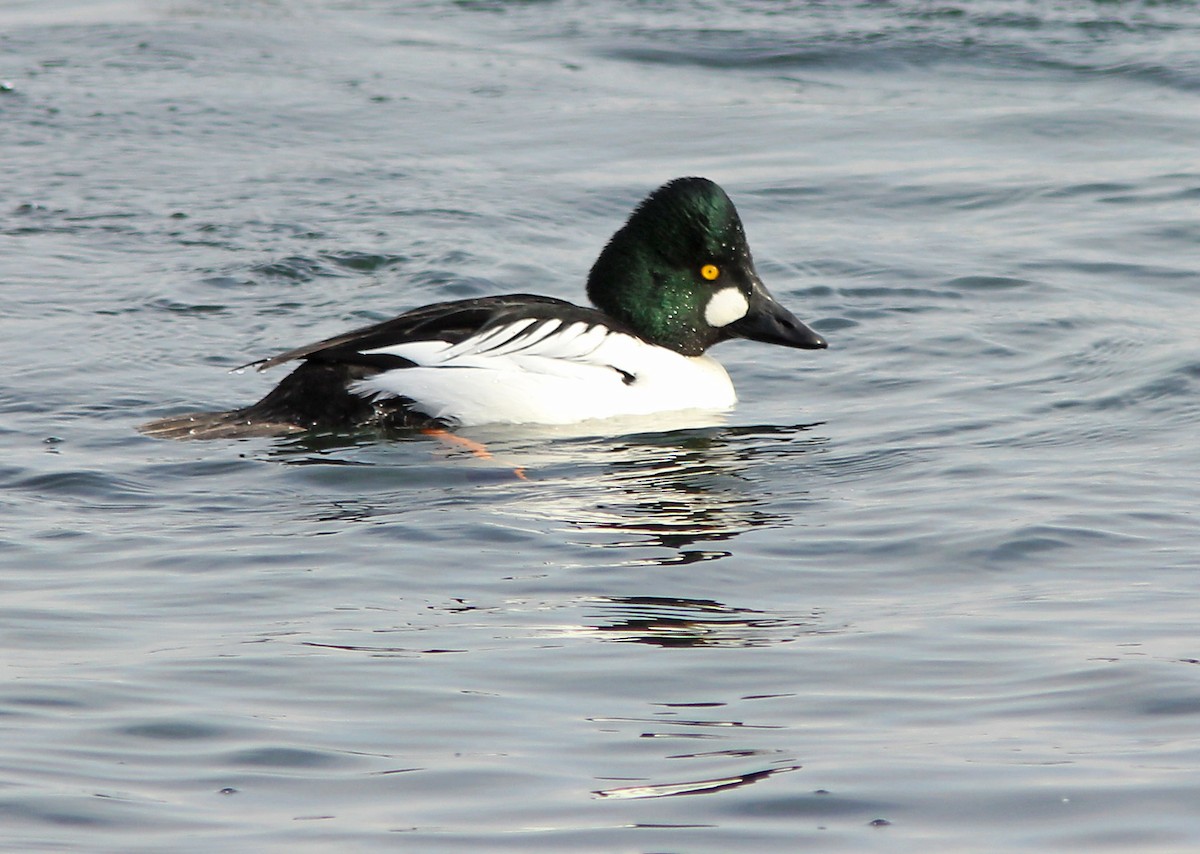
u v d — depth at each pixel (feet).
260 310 49.98
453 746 21.90
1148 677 23.71
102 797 20.17
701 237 43.24
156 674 24.40
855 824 19.40
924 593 28.17
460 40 89.76
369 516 32.86
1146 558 29.40
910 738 21.99
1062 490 33.60
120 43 88.63
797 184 64.18
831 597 28.09
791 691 23.80
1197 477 34.27
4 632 26.23
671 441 38.50
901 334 47.67
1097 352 45.01
